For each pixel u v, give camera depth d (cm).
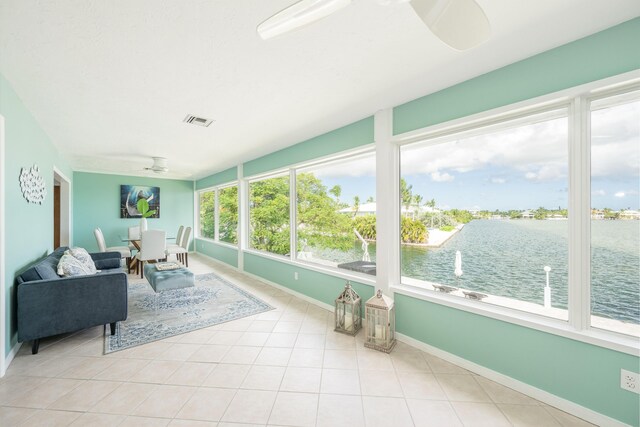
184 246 613
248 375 201
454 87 215
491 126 204
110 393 180
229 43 161
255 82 210
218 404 170
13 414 160
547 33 153
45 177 326
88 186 630
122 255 534
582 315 162
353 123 302
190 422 155
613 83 147
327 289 339
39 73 194
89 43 159
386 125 263
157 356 227
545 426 153
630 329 152
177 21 142
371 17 140
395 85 216
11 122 215
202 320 303
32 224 272
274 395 179
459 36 109
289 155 403
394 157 267
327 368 210
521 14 137
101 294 254
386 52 172
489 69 192
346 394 180
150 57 175
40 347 239
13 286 222
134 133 338
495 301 206
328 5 88
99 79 203
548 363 170
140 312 326
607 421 149
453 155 232
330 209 359
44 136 323
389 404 171
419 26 148
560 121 178
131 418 158
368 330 244
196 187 777
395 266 269
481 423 155
